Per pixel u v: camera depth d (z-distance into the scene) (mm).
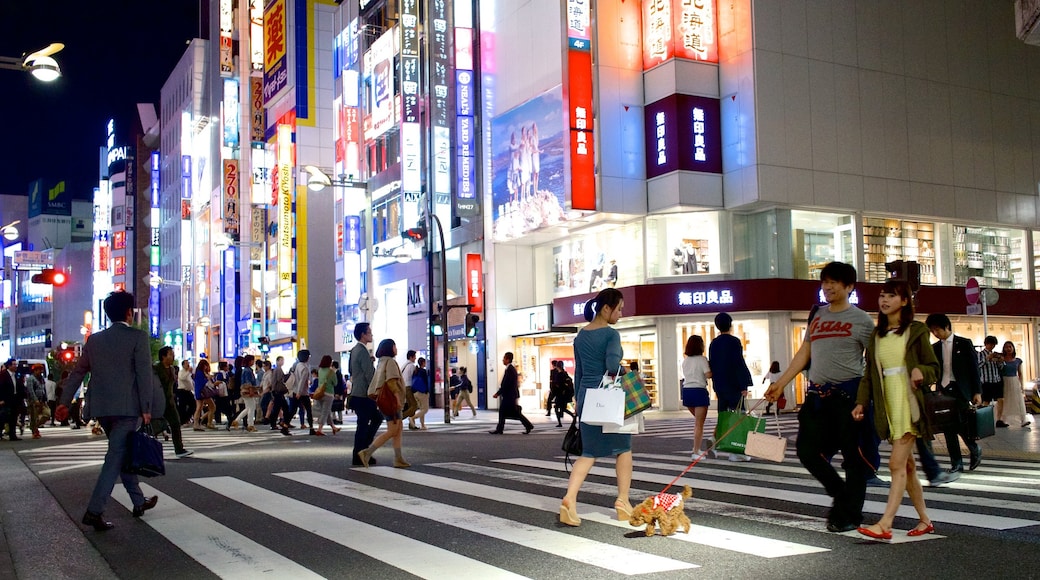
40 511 8531
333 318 55438
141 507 7965
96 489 7281
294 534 6934
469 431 20969
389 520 7465
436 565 5691
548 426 22812
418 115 38781
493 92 34344
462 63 34750
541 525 7031
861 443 6332
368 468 11758
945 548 5758
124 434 7391
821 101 28750
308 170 24562
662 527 6375
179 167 90438
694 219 29031
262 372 29078
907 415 5992
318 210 55750
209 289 76000
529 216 31453
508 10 33219
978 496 8078
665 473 10461
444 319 25578
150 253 102125
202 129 81875
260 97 62719
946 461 11273
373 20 45625
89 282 126188
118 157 108438
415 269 39875
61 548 6621
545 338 33250
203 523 7539
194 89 83312
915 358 5973
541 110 30922
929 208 30656
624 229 30422
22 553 6457
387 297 43312
